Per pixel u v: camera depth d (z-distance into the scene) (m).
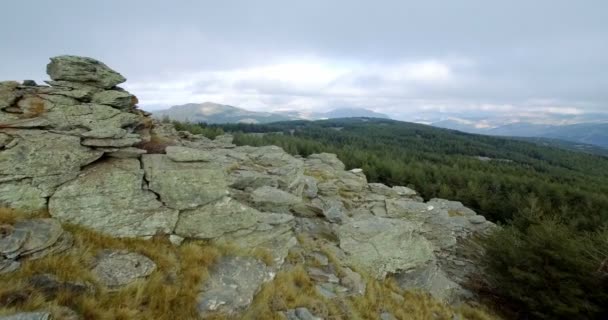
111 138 11.64
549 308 18.61
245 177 18.67
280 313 10.43
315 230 18.80
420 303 16.11
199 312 8.80
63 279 7.63
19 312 6.16
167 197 11.39
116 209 10.30
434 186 72.12
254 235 13.07
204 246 11.38
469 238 30.20
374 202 27.98
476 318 17.62
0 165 9.12
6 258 7.25
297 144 114.94
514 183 69.12
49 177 9.73
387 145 177.88
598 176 117.00
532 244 20.61
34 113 12.38
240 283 10.52
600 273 18.47
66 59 15.22
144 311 8.06
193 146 28.14
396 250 17.80
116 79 16.58
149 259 9.62
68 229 9.25
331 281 13.78
